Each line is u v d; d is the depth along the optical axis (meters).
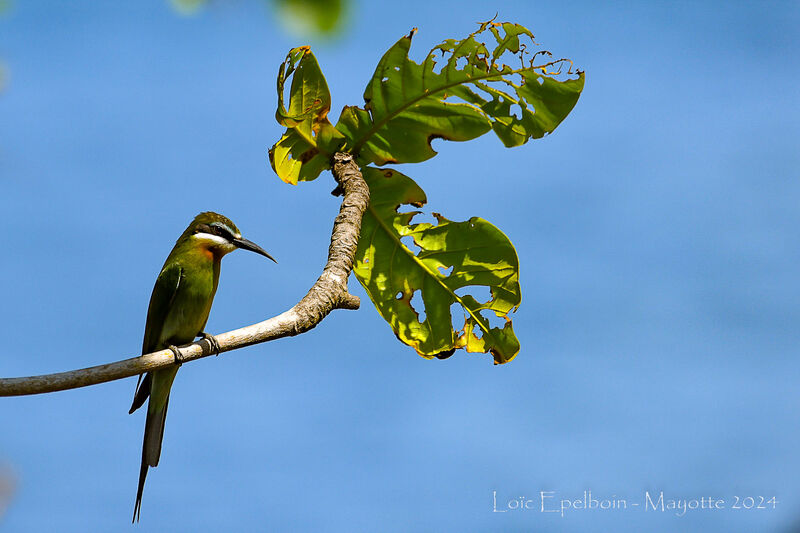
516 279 10.37
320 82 9.62
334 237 9.59
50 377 7.48
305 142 10.20
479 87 9.68
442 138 10.16
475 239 10.39
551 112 9.73
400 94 9.83
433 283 10.53
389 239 10.48
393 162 10.40
